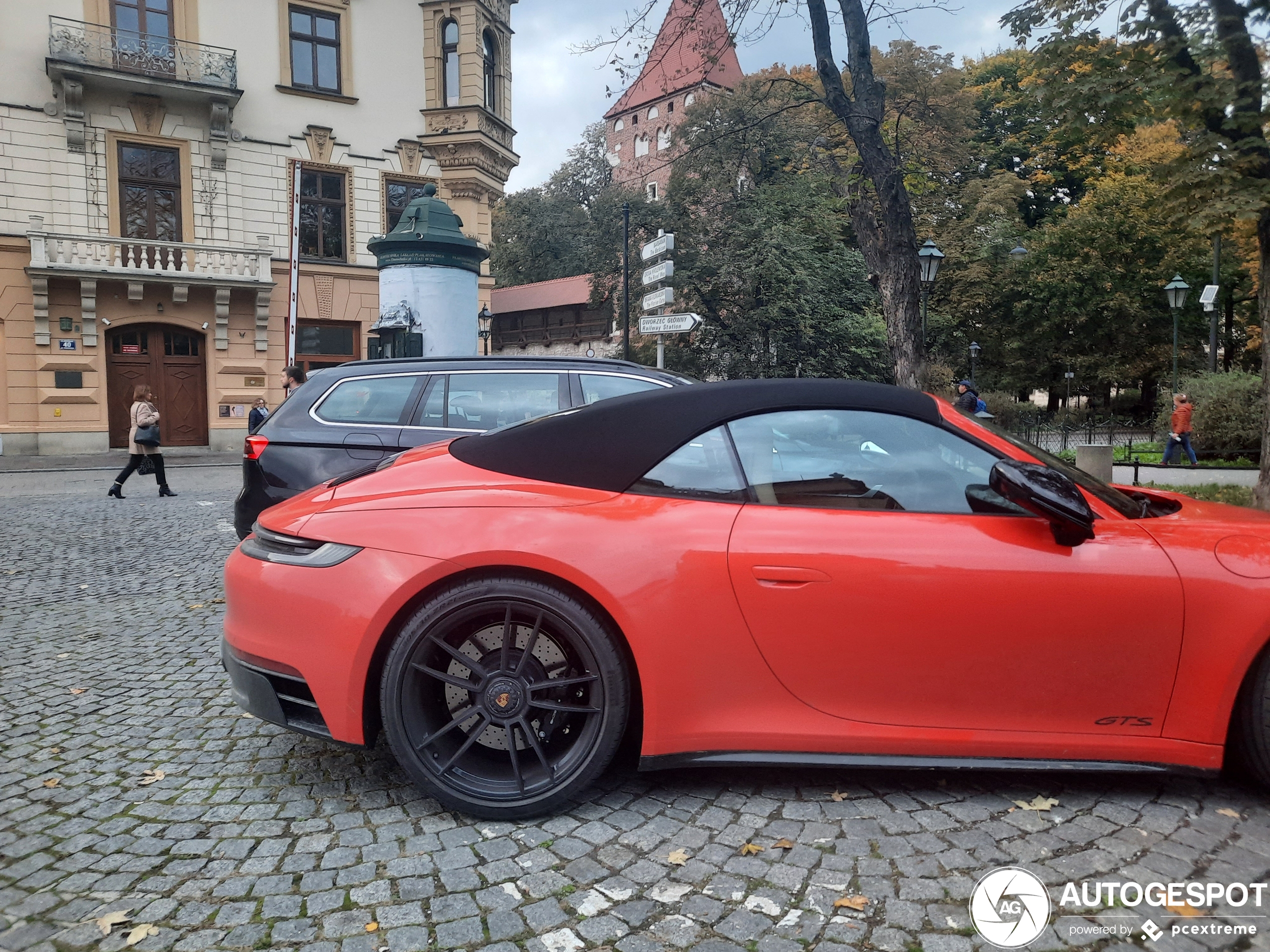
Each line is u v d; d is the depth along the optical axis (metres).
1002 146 42.09
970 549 2.39
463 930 1.92
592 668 2.43
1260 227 8.25
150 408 11.95
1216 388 16.03
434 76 24.97
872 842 2.31
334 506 2.62
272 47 23.17
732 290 26.73
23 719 3.36
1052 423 25.64
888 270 10.94
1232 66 7.90
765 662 2.41
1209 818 2.42
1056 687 2.39
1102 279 37.59
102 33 21.19
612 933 1.91
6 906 2.02
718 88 26.83
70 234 21.03
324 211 24.19
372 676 2.47
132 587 6.03
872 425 2.61
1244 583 2.38
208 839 2.35
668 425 2.62
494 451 2.72
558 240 53.09
